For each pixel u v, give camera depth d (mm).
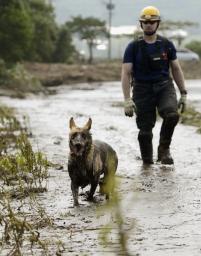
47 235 8844
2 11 67188
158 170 13742
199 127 21141
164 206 10281
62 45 94312
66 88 61500
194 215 9688
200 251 7797
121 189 11562
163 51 14414
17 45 67312
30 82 55656
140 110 14547
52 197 11352
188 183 12180
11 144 17891
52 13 98375
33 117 27766
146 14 14273
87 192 11516
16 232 8711
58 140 18859
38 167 13930
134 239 8391
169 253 7746
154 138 18906
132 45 14484
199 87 54594
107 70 79688
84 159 10703
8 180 12445
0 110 27172
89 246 8203
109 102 38094
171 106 14281
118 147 17219
